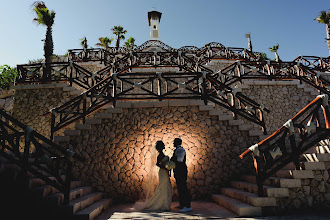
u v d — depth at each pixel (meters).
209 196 4.85
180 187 3.89
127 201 4.78
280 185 3.36
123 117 5.40
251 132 5.31
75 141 5.15
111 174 4.93
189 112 5.49
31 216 3.03
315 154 3.55
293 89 10.10
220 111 5.47
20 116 8.35
